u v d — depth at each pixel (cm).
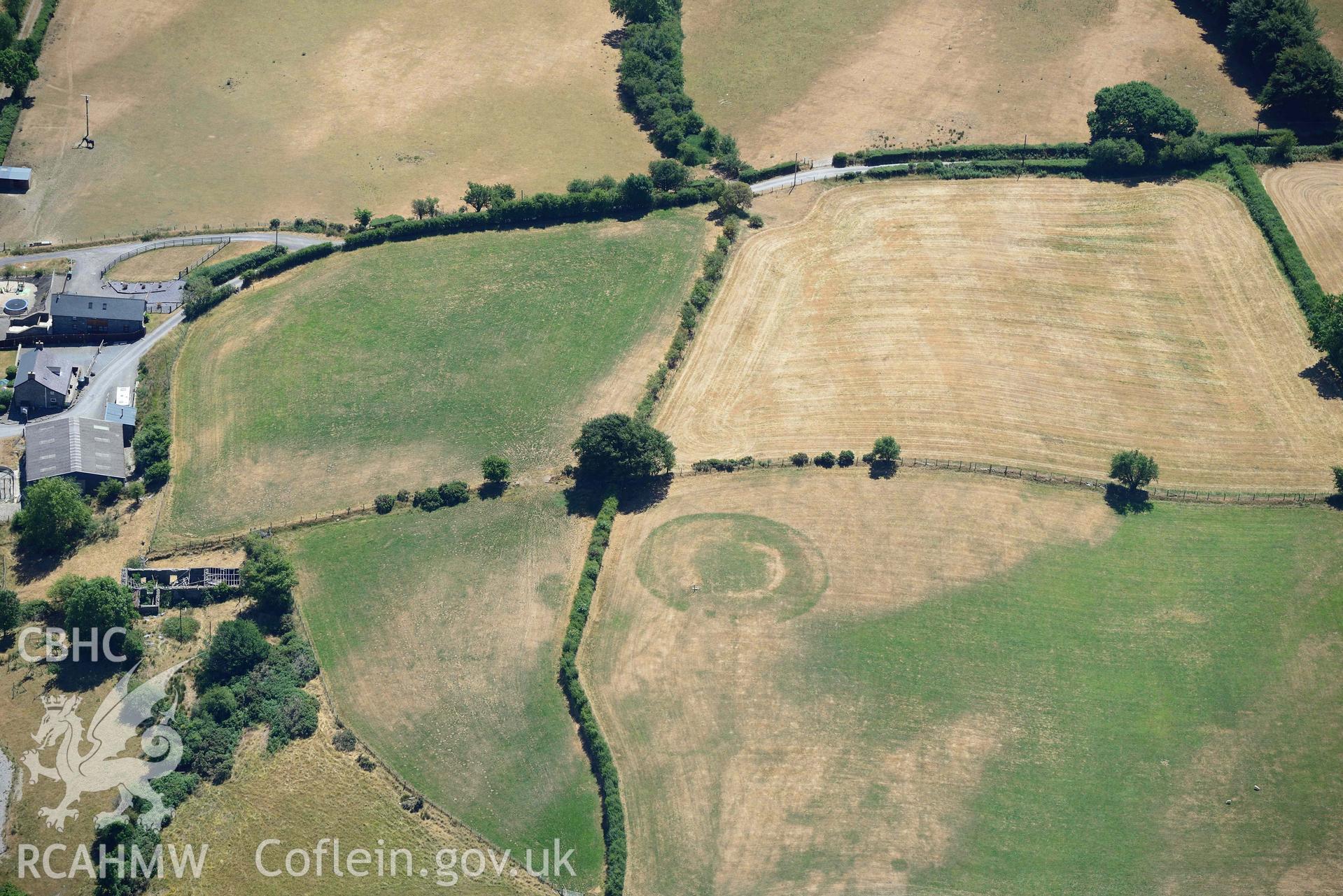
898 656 18162
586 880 15925
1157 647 18325
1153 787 16750
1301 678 17938
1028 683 17850
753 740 17200
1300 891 15788
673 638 18412
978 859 16025
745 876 15862
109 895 15325
